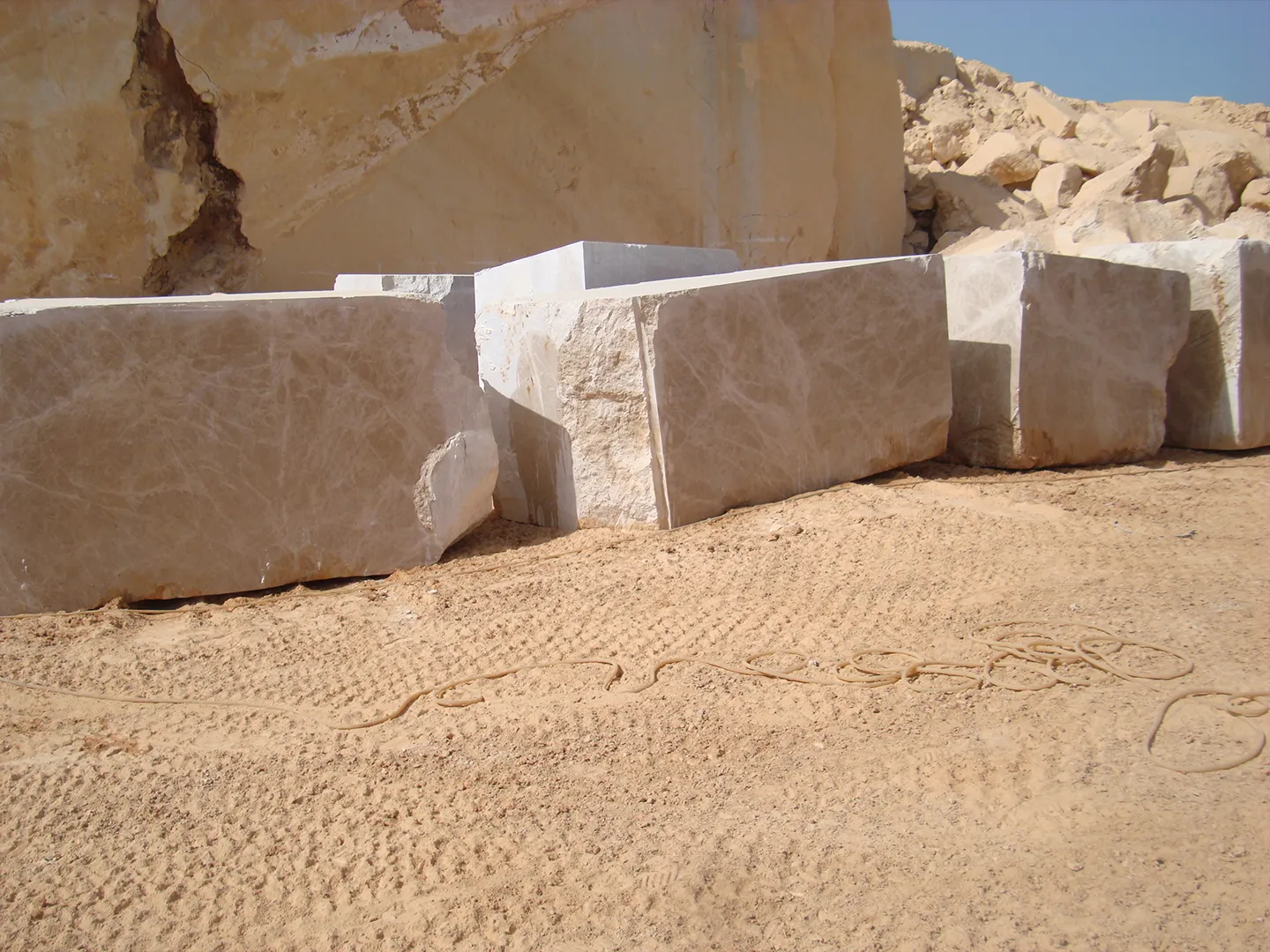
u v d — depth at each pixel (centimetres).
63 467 421
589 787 285
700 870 242
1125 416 673
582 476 530
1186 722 304
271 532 453
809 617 402
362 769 300
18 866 256
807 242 1229
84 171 869
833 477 567
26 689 355
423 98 992
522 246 1062
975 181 1385
